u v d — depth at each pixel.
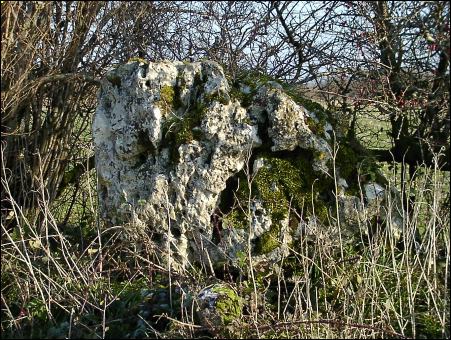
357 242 4.57
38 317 4.30
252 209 4.52
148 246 4.34
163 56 6.29
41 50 5.55
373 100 5.21
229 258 4.45
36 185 5.77
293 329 3.69
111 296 4.25
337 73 5.66
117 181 4.86
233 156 4.57
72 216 6.15
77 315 4.18
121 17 5.89
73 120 5.95
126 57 6.00
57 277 4.54
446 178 5.38
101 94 5.03
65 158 6.00
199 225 4.59
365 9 5.47
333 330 3.76
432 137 5.29
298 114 4.59
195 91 4.76
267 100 4.62
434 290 4.07
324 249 4.08
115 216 4.88
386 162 5.75
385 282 4.30
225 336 3.73
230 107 4.62
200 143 4.60
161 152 4.69
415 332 3.86
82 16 5.64
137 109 4.77
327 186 4.57
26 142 5.74
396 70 5.42
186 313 3.83
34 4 5.41
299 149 4.62
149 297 4.21
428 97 5.27
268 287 4.37
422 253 4.57
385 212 4.53
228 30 6.25
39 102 5.73
